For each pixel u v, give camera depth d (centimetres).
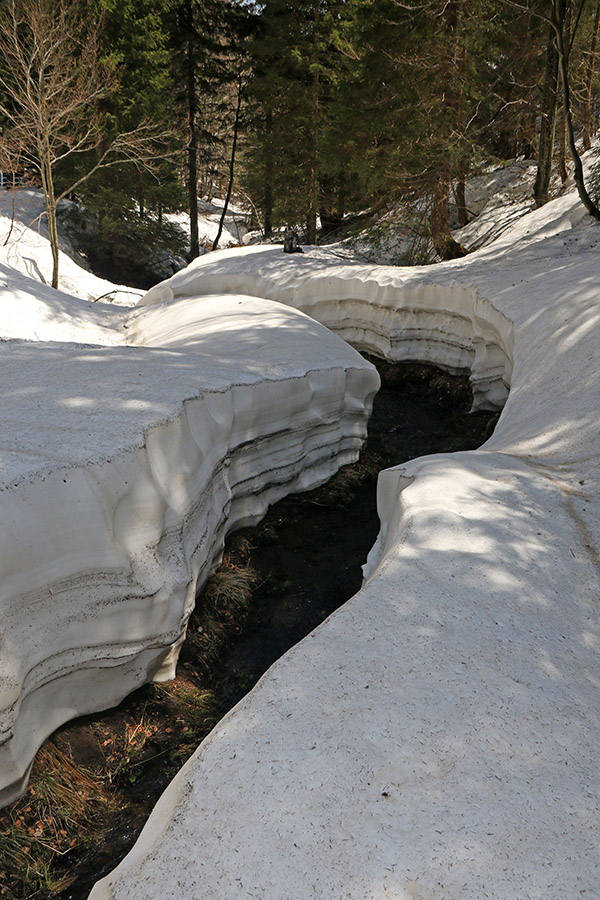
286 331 881
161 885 195
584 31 1472
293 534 657
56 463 373
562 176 1633
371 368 820
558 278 898
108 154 1908
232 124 2617
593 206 1238
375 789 222
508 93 1566
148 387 526
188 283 1456
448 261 1329
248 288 1400
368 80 1519
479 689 270
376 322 1208
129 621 398
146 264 2209
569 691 277
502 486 459
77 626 372
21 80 1520
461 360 1057
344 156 1641
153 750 401
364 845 202
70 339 1051
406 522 403
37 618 353
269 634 528
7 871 318
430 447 894
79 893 314
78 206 2136
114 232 2045
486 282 1004
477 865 197
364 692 265
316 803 217
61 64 1511
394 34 1419
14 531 340
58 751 373
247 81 2434
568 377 635
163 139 1995
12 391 498
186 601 455
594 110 1842
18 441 398
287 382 659
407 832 207
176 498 455
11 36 1419
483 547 375
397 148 1425
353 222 2084
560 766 237
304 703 260
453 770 231
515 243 1309
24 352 644
